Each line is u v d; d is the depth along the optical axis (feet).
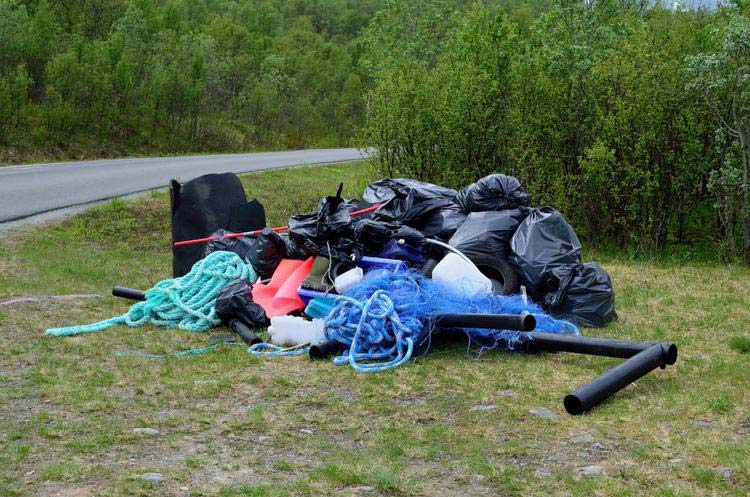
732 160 38.32
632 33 49.47
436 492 13.12
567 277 25.31
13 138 105.60
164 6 254.27
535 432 15.79
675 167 41.42
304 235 25.94
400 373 19.84
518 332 21.26
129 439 15.51
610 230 44.14
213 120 171.42
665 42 45.62
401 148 49.42
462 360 21.08
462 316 20.89
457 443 15.31
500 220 27.17
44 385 18.94
